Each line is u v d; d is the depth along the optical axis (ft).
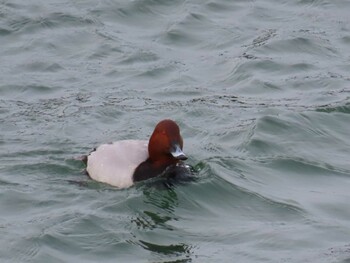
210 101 66.69
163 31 79.56
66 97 67.72
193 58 75.15
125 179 52.06
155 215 49.83
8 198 51.67
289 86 70.13
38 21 80.38
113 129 61.62
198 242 47.62
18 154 57.26
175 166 52.95
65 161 56.03
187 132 61.21
